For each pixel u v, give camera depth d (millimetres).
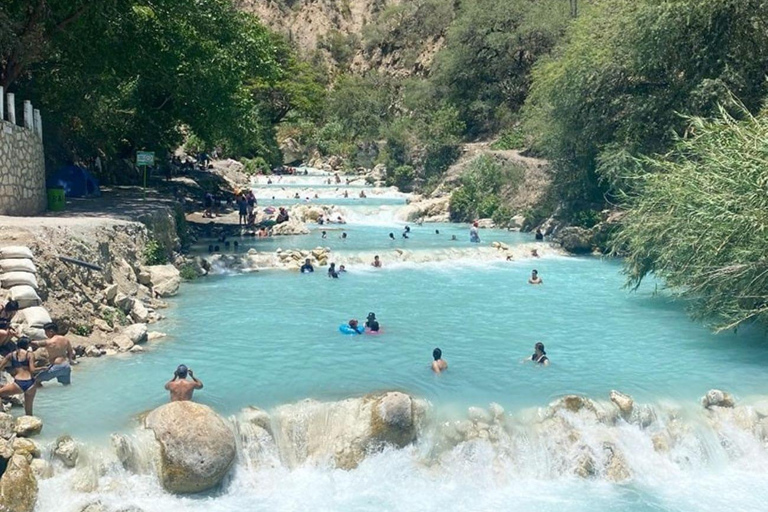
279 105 85000
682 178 19859
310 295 23734
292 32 136375
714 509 12023
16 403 13242
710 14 30094
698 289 18859
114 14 27141
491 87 68062
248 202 38594
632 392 14914
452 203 47000
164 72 32375
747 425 14047
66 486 11398
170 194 40656
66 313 16469
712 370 16484
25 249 16156
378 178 64750
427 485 12633
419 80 78625
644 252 21500
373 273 28188
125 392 14219
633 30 32750
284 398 14062
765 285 17344
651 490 12695
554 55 56250
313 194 55312
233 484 12266
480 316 21391
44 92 30781
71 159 35406
